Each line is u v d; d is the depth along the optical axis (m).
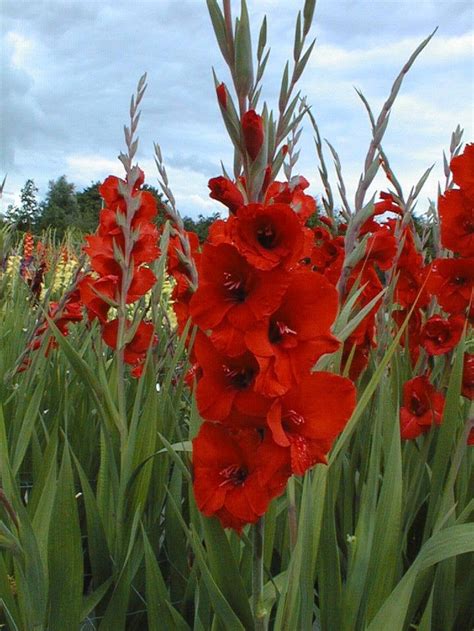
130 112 1.32
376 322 1.32
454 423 1.18
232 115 0.70
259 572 0.77
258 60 0.71
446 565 1.12
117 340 1.32
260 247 0.62
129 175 1.32
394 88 0.97
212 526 0.82
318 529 0.93
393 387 1.41
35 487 1.23
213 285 0.66
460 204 1.22
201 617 1.04
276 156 0.75
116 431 1.45
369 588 1.01
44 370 1.62
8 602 1.05
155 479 1.42
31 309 2.29
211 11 0.70
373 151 0.98
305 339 0.66
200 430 0.72
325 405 0.68
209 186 0.71
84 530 1.51
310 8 0.71
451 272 1.22
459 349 1.17
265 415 0.67
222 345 0.64
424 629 0.95
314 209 1.14
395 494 0.99
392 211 1.47
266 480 0.67
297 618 0.88
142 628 1.25
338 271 1.28
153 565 1.03
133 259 1.34
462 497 1.24
